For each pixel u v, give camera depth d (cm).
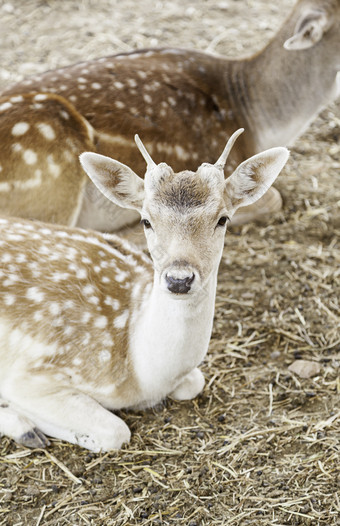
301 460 425
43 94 532
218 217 374
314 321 554
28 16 1010
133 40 949
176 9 1038
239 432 448
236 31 980
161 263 365
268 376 500
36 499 404
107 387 443
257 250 636
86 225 574
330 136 806
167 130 577
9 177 527
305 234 657
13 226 477
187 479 414
